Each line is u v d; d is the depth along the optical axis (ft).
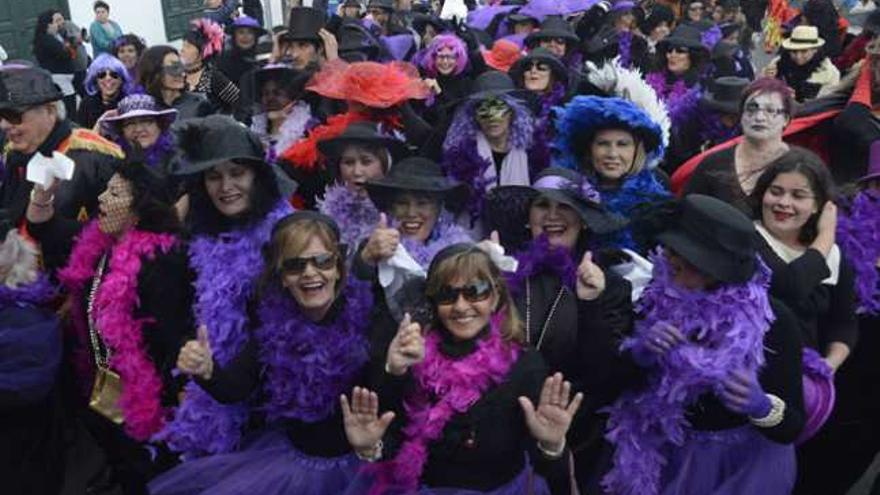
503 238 11.82
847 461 12.22
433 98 19.07
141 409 10.85
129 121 15.43
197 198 10.83
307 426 9.62
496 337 8.97
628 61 24.36
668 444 9.43
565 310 9.89
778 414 8.52
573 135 12.81
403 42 27.99
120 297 10.70
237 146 10.46
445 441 8.79
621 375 9.51
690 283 8.75
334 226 9.43
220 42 25.64
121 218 11.05
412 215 11.77
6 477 10.86
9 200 14.32
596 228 10.72
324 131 14.96
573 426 10.21
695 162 14.35
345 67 16.33
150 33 54.03
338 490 9.59
